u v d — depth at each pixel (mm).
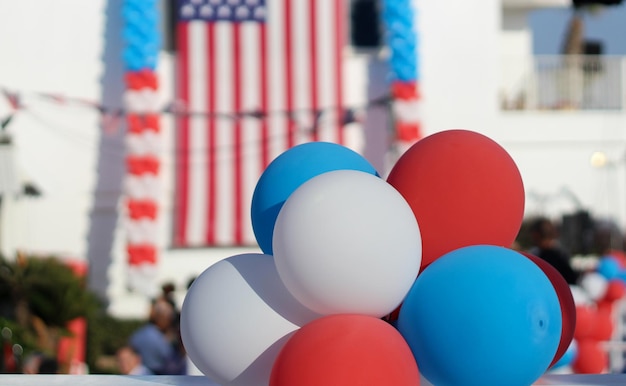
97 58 19375
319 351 4129
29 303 13273
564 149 20578
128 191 18141
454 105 20250
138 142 18172
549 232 10719
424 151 4918
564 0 22328
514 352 4312
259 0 19250
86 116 19297
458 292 4367
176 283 18875
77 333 13758
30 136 19234
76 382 5547
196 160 19016
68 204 19219
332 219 4254
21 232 18375
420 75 20156
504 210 4801
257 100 19188
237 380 4547
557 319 4504
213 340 4531
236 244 19016
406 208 4438
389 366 4125
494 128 20344
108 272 19203
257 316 4504
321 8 19359
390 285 4297
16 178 16625
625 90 21047
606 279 11180
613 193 20641
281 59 19250
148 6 18297
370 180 4445
